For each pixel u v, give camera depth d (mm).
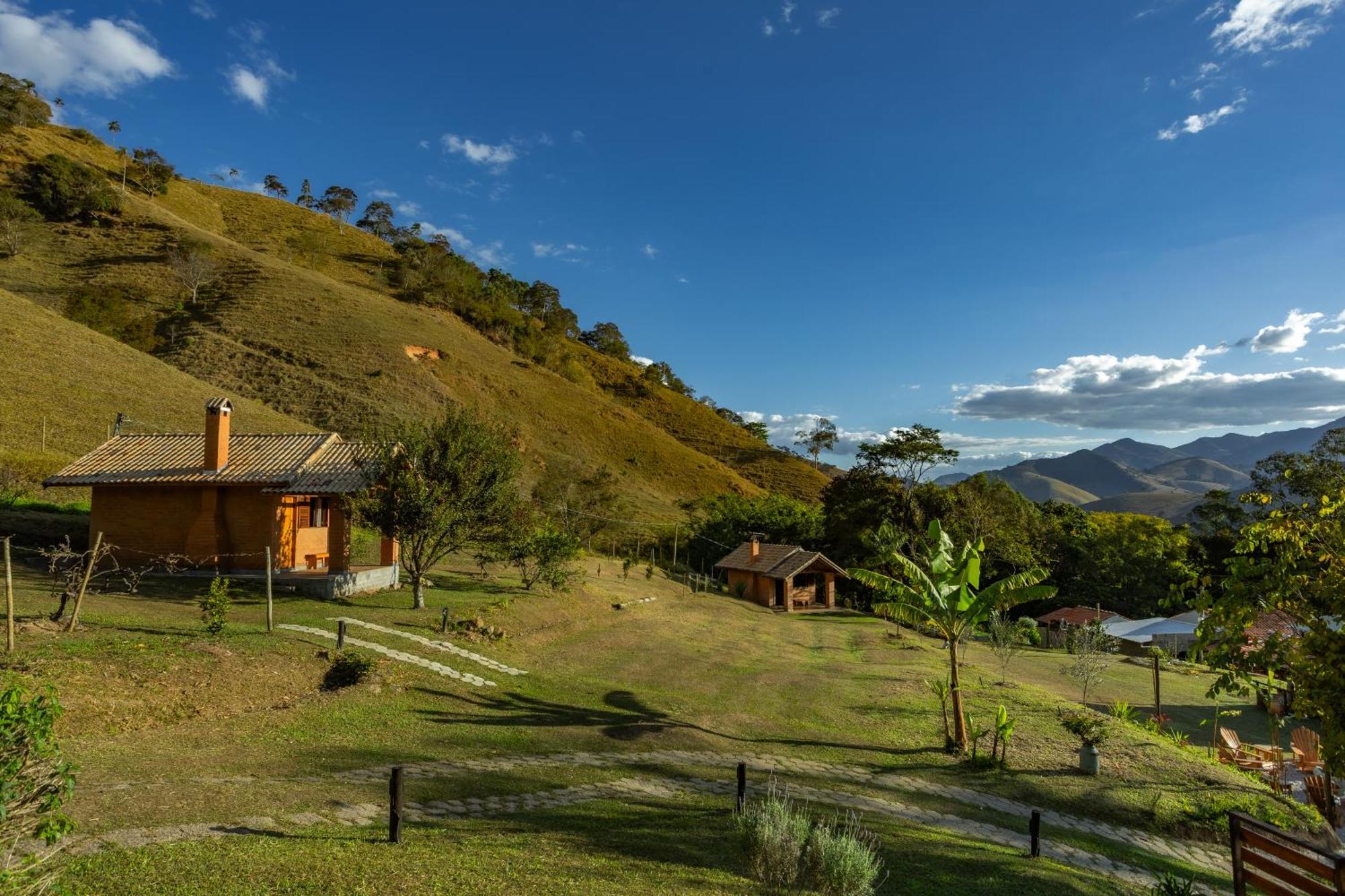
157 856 7062
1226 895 11188
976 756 16875
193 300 85812
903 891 8828
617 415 109125
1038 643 43438
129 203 107875
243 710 13758
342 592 24641
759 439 160750
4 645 13414
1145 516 68375
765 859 7492
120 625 16344
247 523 25625
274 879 6789
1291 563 9578
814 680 23688
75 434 40375
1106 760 17672
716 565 53594
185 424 48094
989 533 50594
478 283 153625
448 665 18734
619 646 25703
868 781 14789
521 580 32812
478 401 87250
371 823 9133
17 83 123250
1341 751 8891
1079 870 11016
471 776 11953
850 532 54438
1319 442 43438
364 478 24750
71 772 4898
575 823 10117
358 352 82500
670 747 15383
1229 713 22469
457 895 6871
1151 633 33656
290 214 156250
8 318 53844
